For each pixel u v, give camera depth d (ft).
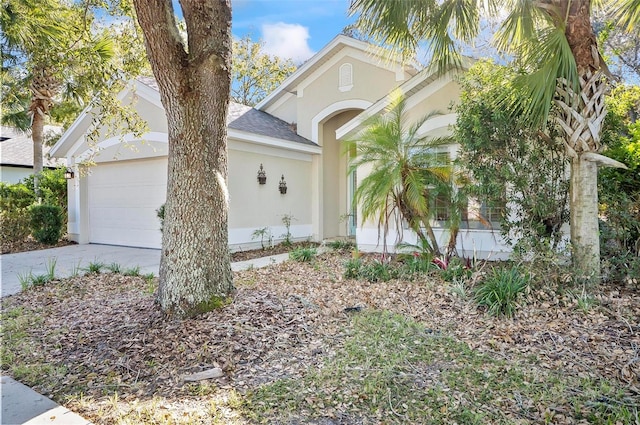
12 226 41.60
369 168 33.32
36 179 46.16
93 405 10.21
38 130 47.80
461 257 25.43
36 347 14.07
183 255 15.30
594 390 10.18
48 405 10.26
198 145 15.48
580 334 13.48
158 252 36.14
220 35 15.66
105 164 41.57
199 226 15.52
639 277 17.13
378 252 32.96
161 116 35.06
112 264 28.04
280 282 22.81
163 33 14.39
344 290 20.21
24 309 18.81
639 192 19.93
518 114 19.69
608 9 18.53
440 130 29.68
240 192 35.58
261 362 12.37
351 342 13.69
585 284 16.72
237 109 44.91
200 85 15.31
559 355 12.26
